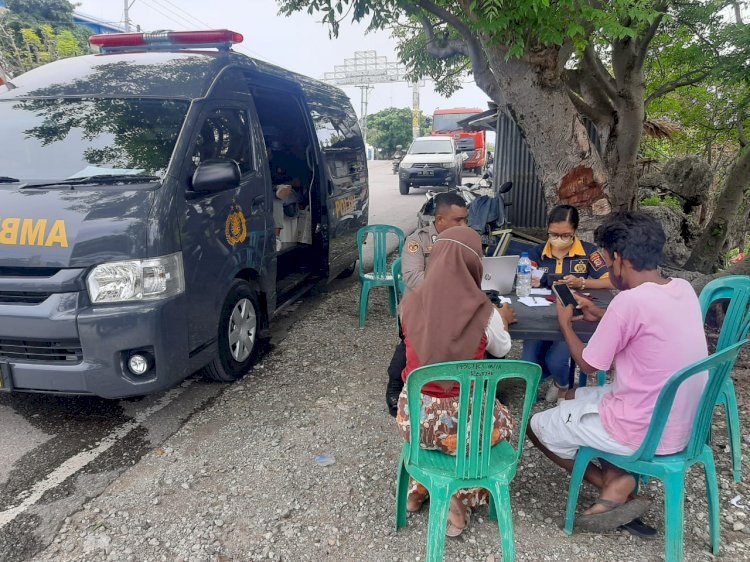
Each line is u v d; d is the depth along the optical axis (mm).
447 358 2363
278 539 2711
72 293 3189
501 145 9633
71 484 3115
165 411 3930
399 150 20812
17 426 3723
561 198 5594
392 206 15180
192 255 3646
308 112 5902
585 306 3129
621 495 2658
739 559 2564
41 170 3658
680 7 6906
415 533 2752
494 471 2344
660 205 9828
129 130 3850
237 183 3869
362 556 2607
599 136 7539
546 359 3877
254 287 4699
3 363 3277
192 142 3838
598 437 2547
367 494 3037
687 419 2408
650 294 2424
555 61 5012
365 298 5523
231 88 4477
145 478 3168
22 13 21062
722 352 2232
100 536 2719
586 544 2658
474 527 2781
